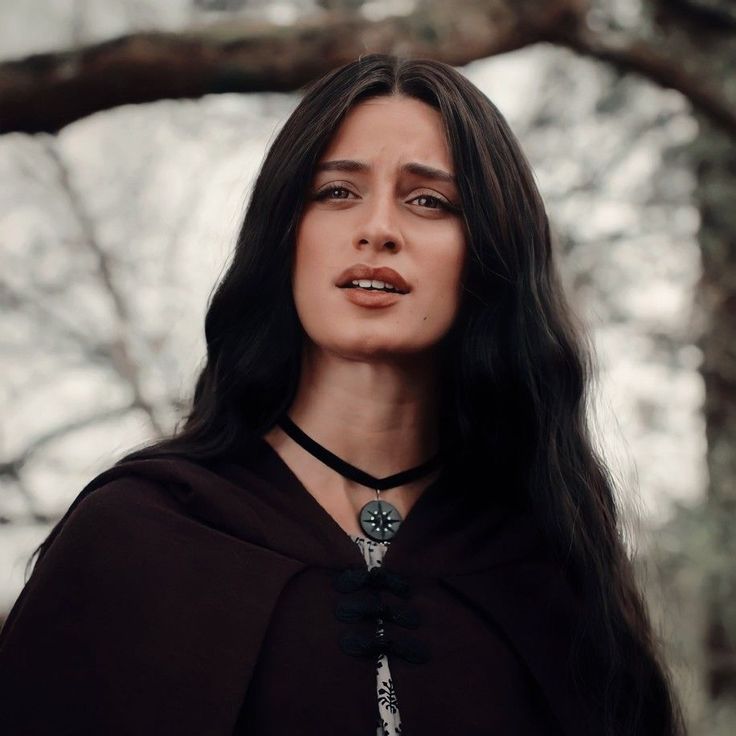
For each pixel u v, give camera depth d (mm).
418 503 2289
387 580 2143
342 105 2258
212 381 2334
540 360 2432
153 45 3734
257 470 2238
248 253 2307
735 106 4852
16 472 5008
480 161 2307
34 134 3828
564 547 2416
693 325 5688
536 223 2453
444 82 2326
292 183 2250
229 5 5391
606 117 5930
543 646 2262
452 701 2088
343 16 3926
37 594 2057
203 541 2090
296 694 2010
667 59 4812
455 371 2391
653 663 2480
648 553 3463
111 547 2068
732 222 5742
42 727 1957
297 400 2311
